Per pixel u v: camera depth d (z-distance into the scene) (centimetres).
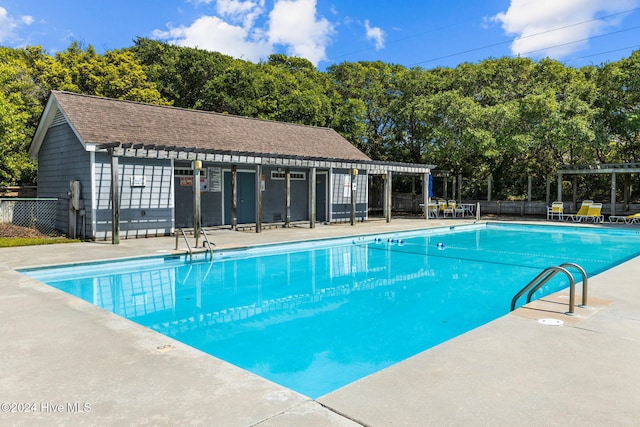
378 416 240
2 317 447
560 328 402
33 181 1920
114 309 604
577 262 976
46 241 1070
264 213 1694
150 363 324
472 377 294
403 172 1902
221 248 1003
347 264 951
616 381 287
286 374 392
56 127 1329
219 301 651
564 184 2253
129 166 1209
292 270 883
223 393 272
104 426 230
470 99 1997
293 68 3100
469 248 1192
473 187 2444
